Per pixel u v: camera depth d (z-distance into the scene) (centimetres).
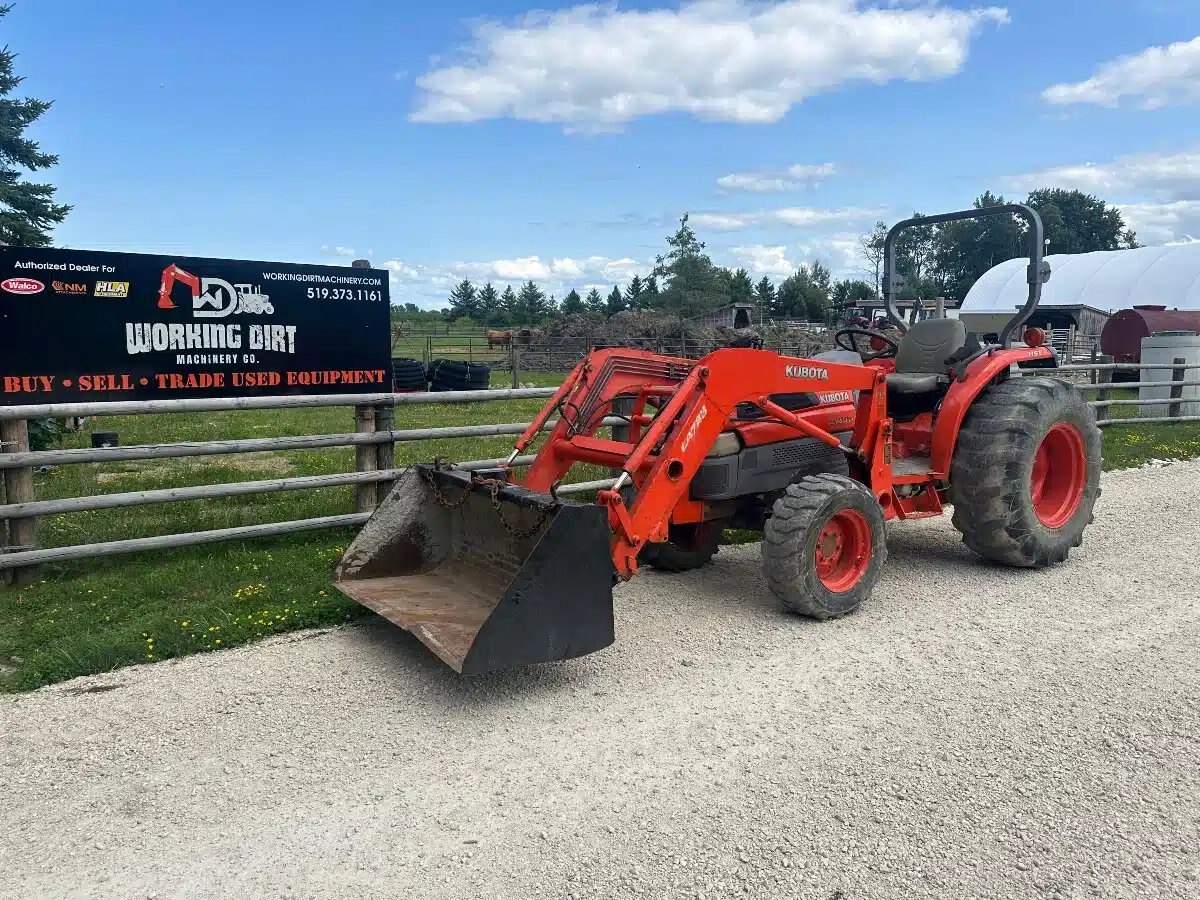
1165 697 420
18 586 561
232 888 286
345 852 304
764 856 301
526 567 394
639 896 282
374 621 512
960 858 300
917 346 638
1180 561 641
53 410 562
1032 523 596
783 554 499
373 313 755
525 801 335
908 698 420
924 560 646
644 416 578
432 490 523
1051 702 415
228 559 612
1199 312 2483
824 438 544
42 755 366
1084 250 8750
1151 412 1455
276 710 406
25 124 1877
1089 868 295
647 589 584
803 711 407
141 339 653
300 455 1099
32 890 284
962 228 7844
